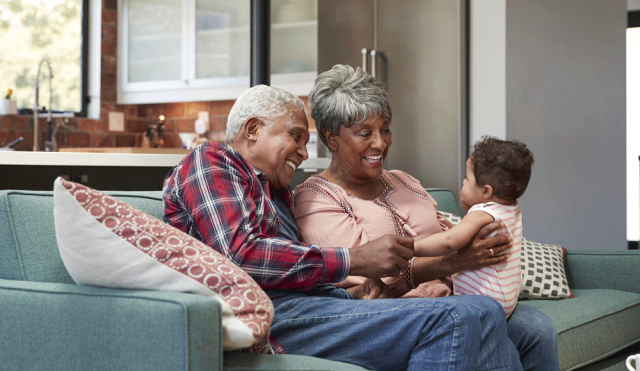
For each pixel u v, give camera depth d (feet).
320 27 13.44
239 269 3.93
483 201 5.41
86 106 17.24
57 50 16.75
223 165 4.63
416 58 12.12
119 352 3.60
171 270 3.75
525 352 5.21
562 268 7.14
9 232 4.48
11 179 7.43
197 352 3.41
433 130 11.94
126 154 8.57
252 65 10.05
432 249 4.99
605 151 12.95
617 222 13.19
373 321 4.25
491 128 11.33
